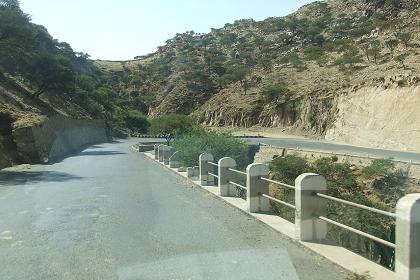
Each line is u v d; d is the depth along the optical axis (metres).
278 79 121.75
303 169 34.97
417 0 148.50
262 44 172.75
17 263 7.73
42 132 38.34
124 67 196.38
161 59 197.25
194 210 12.60
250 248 8.48
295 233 8.91
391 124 58.72
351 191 31.80
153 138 94.06
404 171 32.84
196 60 175.00
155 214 12.05
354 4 182.75
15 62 67.94
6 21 44.81
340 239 14.05
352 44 126.88
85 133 68.69
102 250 8.45
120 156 40.69
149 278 6.79
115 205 13.63
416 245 5.87
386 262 14.98
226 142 28.44
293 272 7.02
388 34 118.00
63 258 7.98
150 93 165.62
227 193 14.76
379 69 85.00
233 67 149.62
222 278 6.73
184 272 7.04
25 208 13.32
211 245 8.72
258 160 53.03
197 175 20.70
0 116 37.34
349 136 68.81
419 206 5.90
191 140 28.94
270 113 106.38
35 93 63.06
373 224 18.03
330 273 6.98
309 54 136.88
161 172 24.52
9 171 26.86
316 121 88.69
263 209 11.88
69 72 68.62
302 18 193.38
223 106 119.75
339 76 98.88
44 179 21.75
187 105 144.00
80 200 14.73
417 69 68.25
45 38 93.56
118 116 113.38
